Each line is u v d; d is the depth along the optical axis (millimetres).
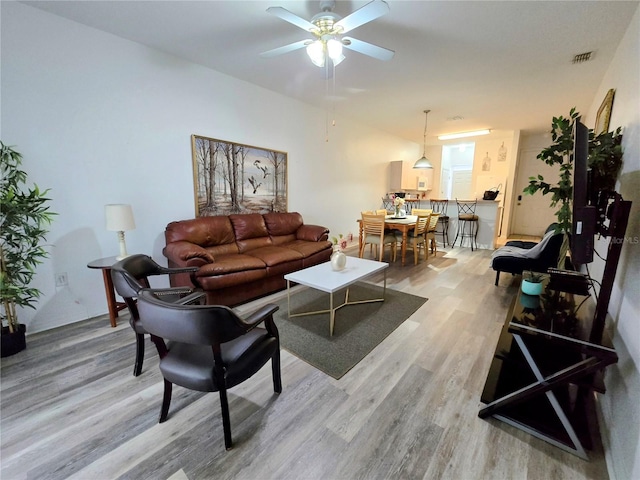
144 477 1212
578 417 1484
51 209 2465
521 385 1699
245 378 1370
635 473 1028
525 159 7418
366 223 4668
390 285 3592
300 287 3557
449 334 2377
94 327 2527
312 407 1595
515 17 2291
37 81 2316
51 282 2504
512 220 7578
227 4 2195
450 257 5016
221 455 1312
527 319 1566
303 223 4562
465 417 1521
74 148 2539
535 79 3510
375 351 2137
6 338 2051
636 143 1626
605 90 3236
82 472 1235
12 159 2207
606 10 2158
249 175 4004
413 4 2133
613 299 1791
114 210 2469
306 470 1243
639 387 1123
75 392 1713
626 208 1354
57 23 2363
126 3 2186
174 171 3236
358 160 6043
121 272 1618
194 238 3154
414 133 6871
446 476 1214
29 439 1395
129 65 2793
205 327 1122
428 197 8750
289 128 4488
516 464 1264
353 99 4441
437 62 3090
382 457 1301
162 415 1490
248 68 3396
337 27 1962
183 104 3230
